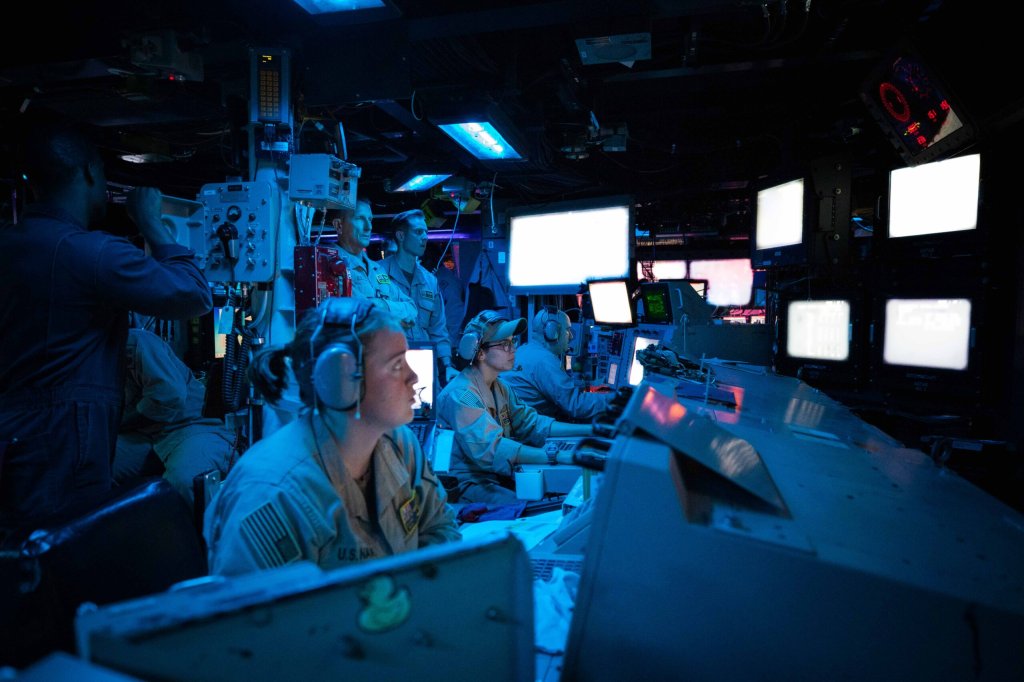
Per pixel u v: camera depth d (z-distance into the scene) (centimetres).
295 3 256
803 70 458
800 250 423
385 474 119
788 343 445
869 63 436
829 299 414
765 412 140
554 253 588
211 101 416
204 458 263
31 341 175
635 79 463
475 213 814
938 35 358
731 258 998
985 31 345
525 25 305
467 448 257
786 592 59
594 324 580
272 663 50
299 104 306
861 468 97
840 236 426
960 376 335
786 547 59
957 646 55
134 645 46
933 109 330
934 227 341
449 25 301
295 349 110
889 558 61
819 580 58
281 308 242
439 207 667
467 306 663
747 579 60
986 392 327
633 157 645
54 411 175
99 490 183
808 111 500
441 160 535
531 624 65
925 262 353
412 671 56
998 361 325
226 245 232
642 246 1035
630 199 551
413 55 346
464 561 59
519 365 382
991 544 69
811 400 178
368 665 54
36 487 172
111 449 191
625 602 63
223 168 649
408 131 520
